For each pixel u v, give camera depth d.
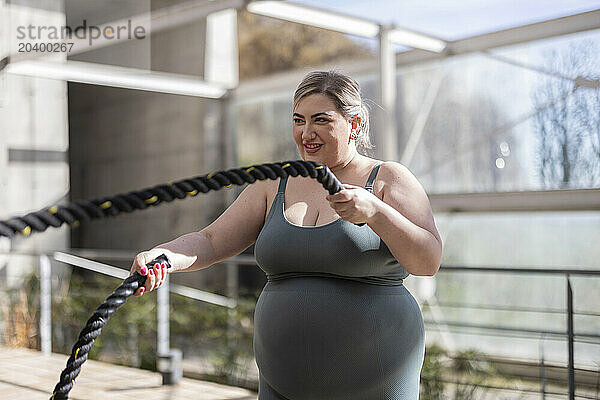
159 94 9.88
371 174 1.72
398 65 7.82
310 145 1.72
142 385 4.02
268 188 1.84
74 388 3.92
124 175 10.18
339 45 8.27
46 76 7.50
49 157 7.91
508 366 6.38
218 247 1.81
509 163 7.09
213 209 9.20
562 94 6.70
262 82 9.07
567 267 6.77
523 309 6.49
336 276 1.68
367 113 1.80
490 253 7.28
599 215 6.56
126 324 6.66
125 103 10.21
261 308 1.77
